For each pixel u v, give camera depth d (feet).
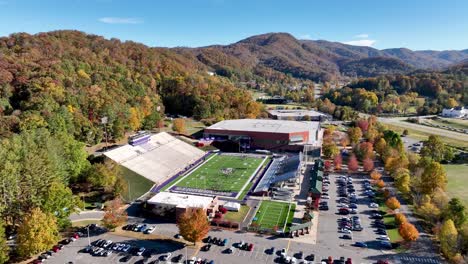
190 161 543.39
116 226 306.55
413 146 620.08
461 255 254.68
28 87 536.83
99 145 524.52
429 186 363.15
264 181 440.04
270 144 630.74
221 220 327.67
